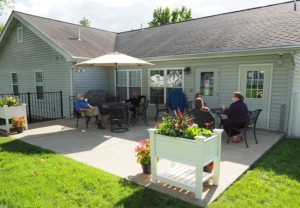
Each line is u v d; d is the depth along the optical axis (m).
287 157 4.29
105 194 2.88
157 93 9.15
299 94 5.97
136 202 2.69
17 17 10.30
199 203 2.66
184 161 2.82
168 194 2.88
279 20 7.45
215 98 7.52
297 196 2.83
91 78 9.85
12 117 6.30
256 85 6.61
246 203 2.66
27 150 4.72
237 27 8.16
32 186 3.08
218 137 2.97
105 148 4.91
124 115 6.64
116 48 10.99
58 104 9.96
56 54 9.57
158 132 3.04
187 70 7.99
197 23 10.52
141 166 3.62
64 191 2.96
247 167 3.77
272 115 6.41
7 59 12.41
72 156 4.39
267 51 5.78
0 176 3.42
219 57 7.21
